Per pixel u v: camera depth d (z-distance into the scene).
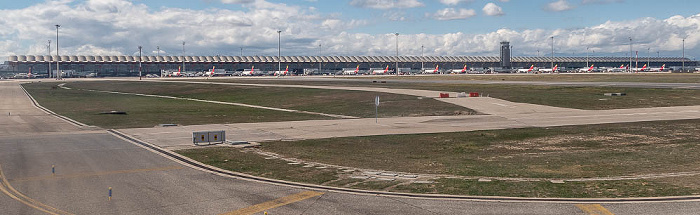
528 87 97.00
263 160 27.98
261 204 17.92
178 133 40.75
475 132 40.38
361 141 36.03
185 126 46.22
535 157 29.22
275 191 20.02
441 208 17.19
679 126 42.22
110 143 34.81
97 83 155.88
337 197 18.94
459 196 18.97
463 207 17.30
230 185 21.19
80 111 64.94
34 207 17.44
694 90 81.25
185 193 19.67
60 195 19.28
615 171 24.25
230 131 42.12
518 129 41.81
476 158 29.06
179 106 74.44
